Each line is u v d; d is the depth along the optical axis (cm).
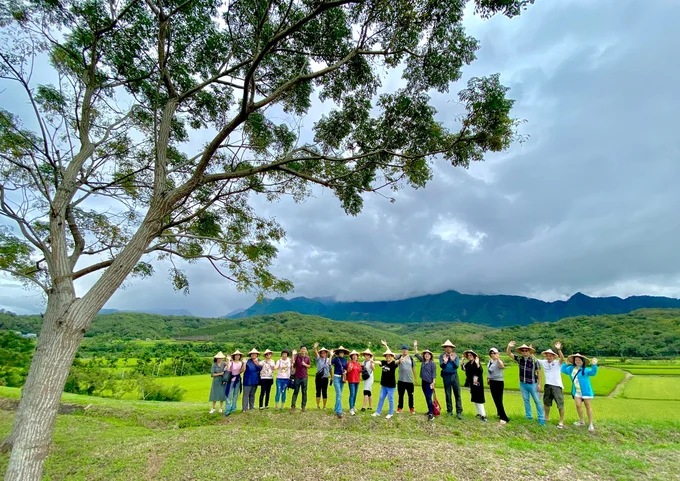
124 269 582
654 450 968
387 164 843
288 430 1138
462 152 784
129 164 969
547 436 1152
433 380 1295
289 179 992
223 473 820
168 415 1511
